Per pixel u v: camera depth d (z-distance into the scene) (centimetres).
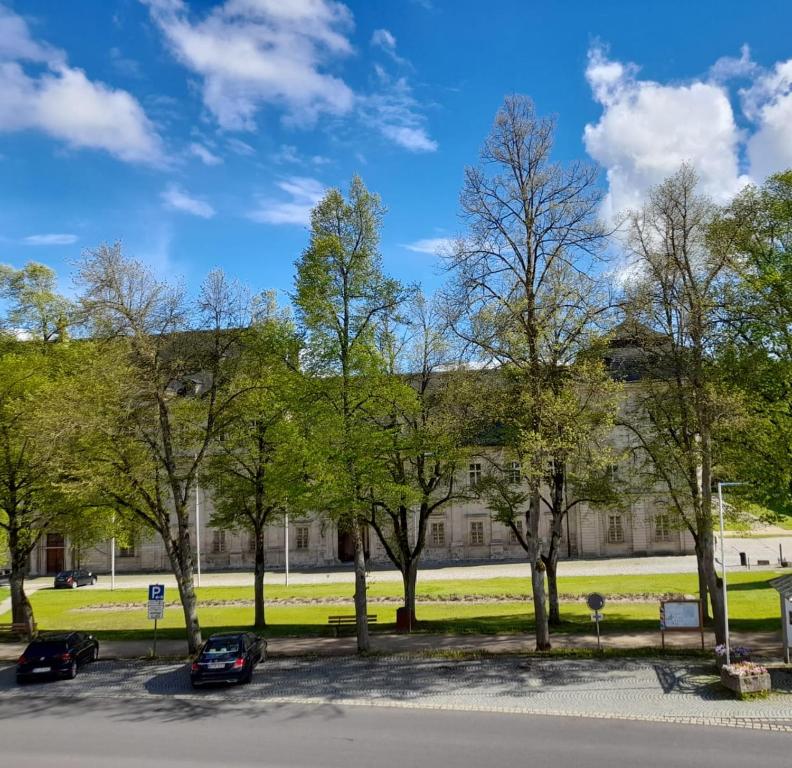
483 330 2594
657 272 2438
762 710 1795
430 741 1639
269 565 7062
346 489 2491
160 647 3067
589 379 2495
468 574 5628
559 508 3228
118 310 2650
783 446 2466
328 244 2636
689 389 2509
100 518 3278
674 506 2855
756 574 4684
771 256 2652
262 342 2861
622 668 2306
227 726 1836
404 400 2834
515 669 2355
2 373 3109
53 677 2495
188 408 2912
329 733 1734
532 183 2584
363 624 2709
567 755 1505
